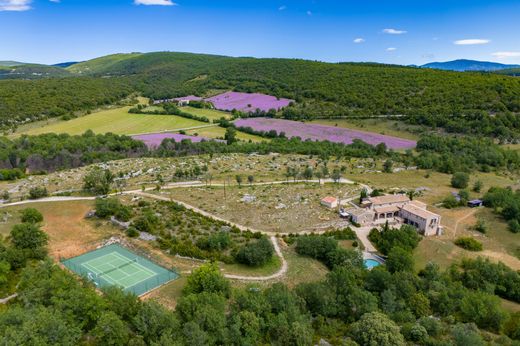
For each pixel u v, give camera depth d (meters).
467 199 109.00
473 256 84.44
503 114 166.75
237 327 48.09
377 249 84.12
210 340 46.44
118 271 70.50
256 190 111.00
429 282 67.00
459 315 60.62
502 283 71.81
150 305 49.09
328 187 115.56
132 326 48.69
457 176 122.12
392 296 59.78
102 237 82.81
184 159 144.00
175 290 63.69
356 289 59.16
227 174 127.25
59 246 78.25
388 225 93.62
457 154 148.62
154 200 100.44
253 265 73.19
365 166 139.75
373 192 108.19
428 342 50.62
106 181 109.00
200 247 78.81
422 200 111.06
